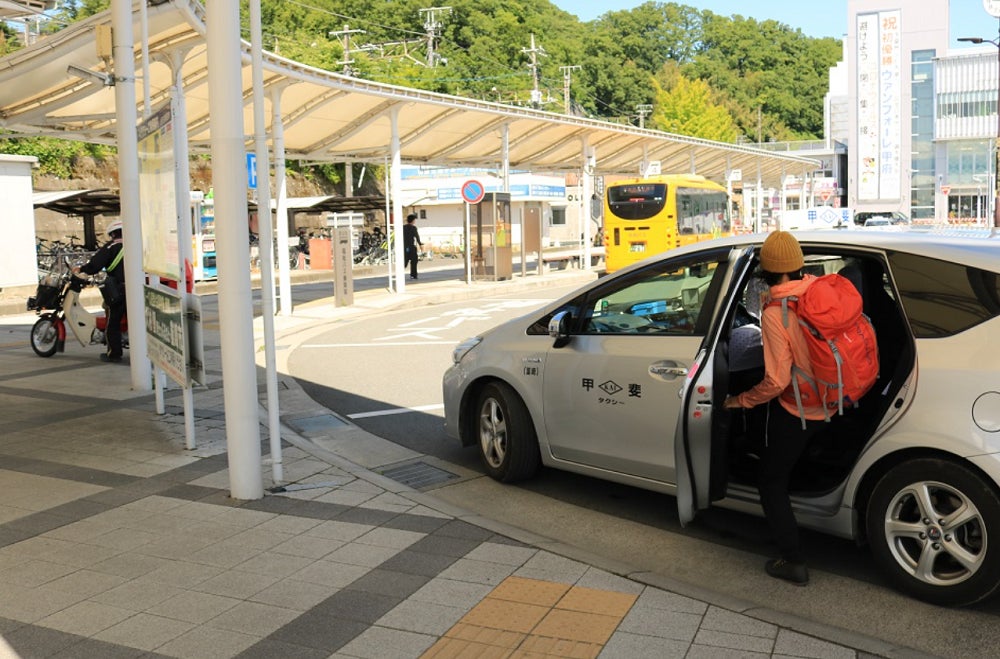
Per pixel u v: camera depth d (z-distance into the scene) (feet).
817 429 14.32
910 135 274.36
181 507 18.67
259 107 19.98
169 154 22.41
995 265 14.02
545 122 92.32
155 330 26.04
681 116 304.50
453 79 232.32
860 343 13.84
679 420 15.37
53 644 12.73
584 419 18.63
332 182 191.01
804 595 14.83
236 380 18.83
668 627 13.05
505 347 20.52
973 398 13.42
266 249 20.06
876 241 15.26
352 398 31.78
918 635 13.32
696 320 17.03
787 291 14.17
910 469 13.98
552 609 13.66
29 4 34.60
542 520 18.72
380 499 18.99
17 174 73.61
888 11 270.67
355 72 198.18
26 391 31.81
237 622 13.38
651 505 19.51
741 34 465.06
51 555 16.11
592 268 111.96
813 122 455.22
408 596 14.19
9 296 70.54
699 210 97.86
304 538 16.78
